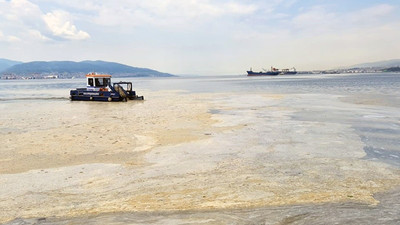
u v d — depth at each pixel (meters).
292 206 6.96
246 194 7.78
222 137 15.24
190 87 82.94
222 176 9.32
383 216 6.31
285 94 46.19
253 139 14.63
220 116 22.84
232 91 58.38
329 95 42.12
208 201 7.36
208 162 10.94
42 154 12.36
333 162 10.63
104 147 13.45
